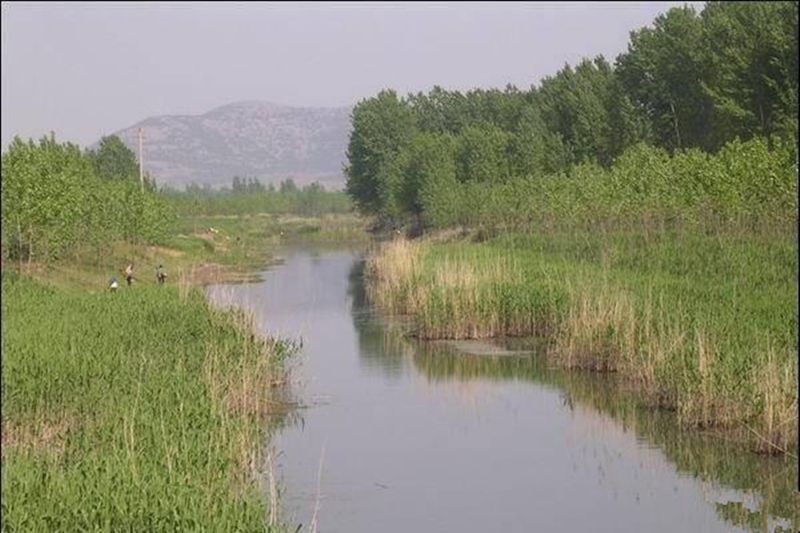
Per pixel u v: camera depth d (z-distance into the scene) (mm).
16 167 41938
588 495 17484
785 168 37375
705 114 72312
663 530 15672
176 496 13492
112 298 33375
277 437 21469
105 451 15719
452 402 24703
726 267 35031
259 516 13453
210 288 51969
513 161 83500
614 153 78938
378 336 35125
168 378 20297
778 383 19562
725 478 18094
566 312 30922
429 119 127250
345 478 18500
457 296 34219
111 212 54906
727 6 71750
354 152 113875
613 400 24203
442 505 16969
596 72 92188
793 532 15367
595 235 50938
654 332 25141
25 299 32656
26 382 19031
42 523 12703
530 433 21672
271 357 25969
